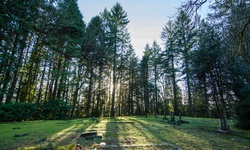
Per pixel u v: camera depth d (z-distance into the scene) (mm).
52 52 16281
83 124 9078
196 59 8344
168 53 20625
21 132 6016
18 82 17828
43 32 14195
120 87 29703
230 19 3932
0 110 9969
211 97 8461
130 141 4609
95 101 25109
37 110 12594
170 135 5898
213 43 7258
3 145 4078
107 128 7391
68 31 16250
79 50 17391
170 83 28344
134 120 12836
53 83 19562
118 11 21594
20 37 13109
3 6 9281
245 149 4098
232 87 7414
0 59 10203
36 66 16328
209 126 9164
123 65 25844
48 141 4527
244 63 6629
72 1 16281
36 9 11969
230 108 8688
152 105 29734
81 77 18969
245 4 3543
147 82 28203
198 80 8602
